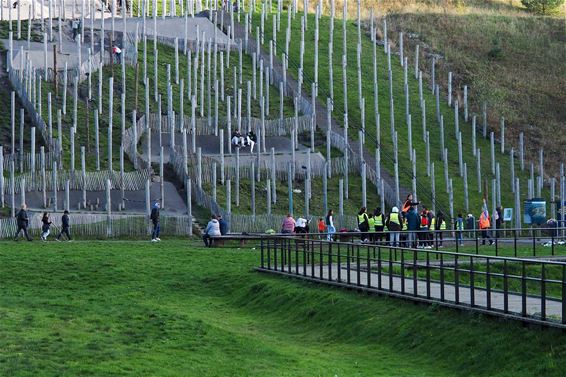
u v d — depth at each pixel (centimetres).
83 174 10206
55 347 5012
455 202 11512
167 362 4841
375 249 6750
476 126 13775
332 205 10844
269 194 10038
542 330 4456
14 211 9612
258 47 13725
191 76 13262
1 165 9662
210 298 6812
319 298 6053
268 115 12588
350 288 6062
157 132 11775
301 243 7281
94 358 4850
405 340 5062
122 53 12000
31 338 5169
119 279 7200
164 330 5528
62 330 5397
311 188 11112
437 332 4956
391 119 12156
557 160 13475
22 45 13338
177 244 8969
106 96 12500
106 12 15962
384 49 14925
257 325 5953
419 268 5741
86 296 6606
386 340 5175
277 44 14825
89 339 5241
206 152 11581
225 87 13162
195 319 5856
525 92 15100
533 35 16962
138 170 10825
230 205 10244
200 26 14812
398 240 8350
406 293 5588
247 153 11494
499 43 16500
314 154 11594
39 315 5778
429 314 5169
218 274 7338
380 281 5781
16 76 12444
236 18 15462
